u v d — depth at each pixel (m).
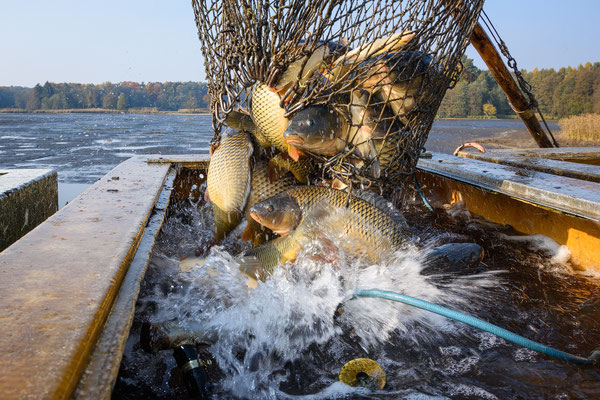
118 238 2.32
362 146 2.96
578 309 2.79
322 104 2.79
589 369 2.16
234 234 3.68
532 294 2.99
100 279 1.74
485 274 3.30
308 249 2.93
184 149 24.36
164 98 198.25
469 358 2.27
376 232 2.99
